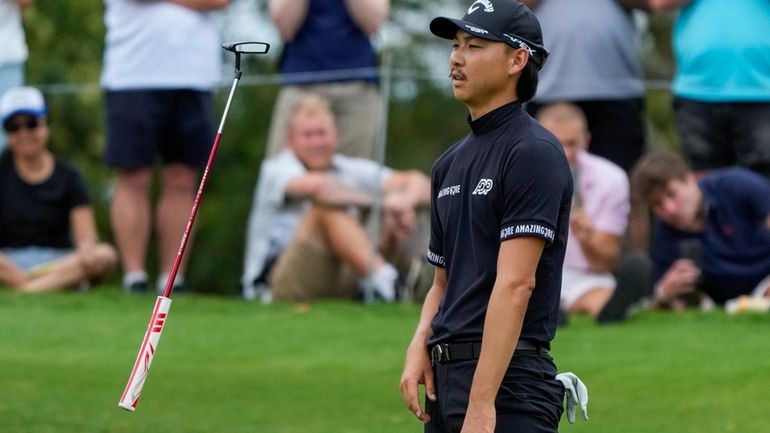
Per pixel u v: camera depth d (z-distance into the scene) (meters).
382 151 33.44
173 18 32.25
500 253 15.08
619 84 32.91
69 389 25.30
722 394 23.94
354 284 32.97
